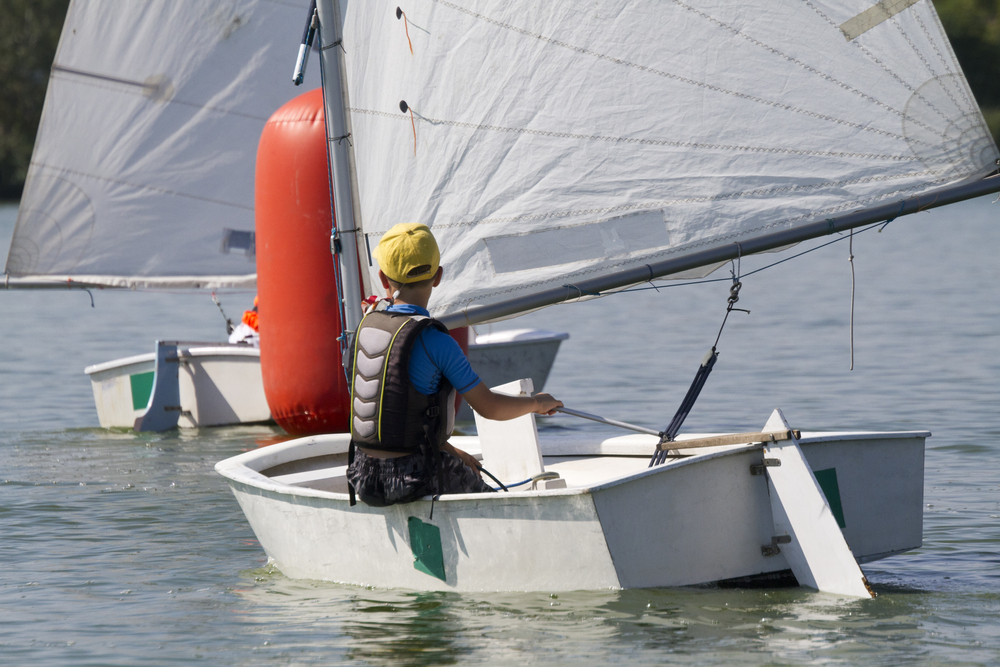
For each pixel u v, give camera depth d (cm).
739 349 4728
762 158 1830
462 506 1545
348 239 2002
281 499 1739
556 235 1905
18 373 4556
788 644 1354
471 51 1919
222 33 4059
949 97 1758
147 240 4134
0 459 2883
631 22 1864
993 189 1759
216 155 4119
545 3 1886
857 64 1786
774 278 8181
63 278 4109
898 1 1758
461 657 1341
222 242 4153
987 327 5112
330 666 1335
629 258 1875
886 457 1661
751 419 3166
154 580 1764
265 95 4100
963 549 1844
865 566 1750
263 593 1670
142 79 4062
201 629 1499
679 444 1708
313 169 3012
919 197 1759
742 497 1563
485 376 3544
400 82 1952
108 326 6206
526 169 1911
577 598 1510
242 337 3625
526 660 1322
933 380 3762
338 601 1600
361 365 1566
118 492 2455
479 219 1928
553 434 2111
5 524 2166
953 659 1303
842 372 4016
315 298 3025
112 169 4094
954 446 2730
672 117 1859
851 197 1797
